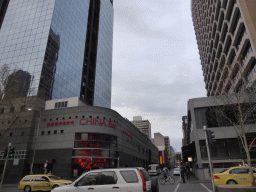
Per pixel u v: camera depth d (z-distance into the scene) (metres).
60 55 54.91
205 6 69.75
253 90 20.98
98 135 32.75
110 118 35.44
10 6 60.25
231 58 41.62
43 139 33.06
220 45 50.09
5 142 33.78
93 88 78.62
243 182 12.66
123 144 39.88
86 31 76.62
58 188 7.15
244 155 23.22
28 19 55.59
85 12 77.88
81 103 38.75
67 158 30.50
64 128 32.66
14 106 35.84
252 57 29.75
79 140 31.30
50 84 47.84
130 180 6.87
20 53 50.12
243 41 33.31
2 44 53.50
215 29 54.16
